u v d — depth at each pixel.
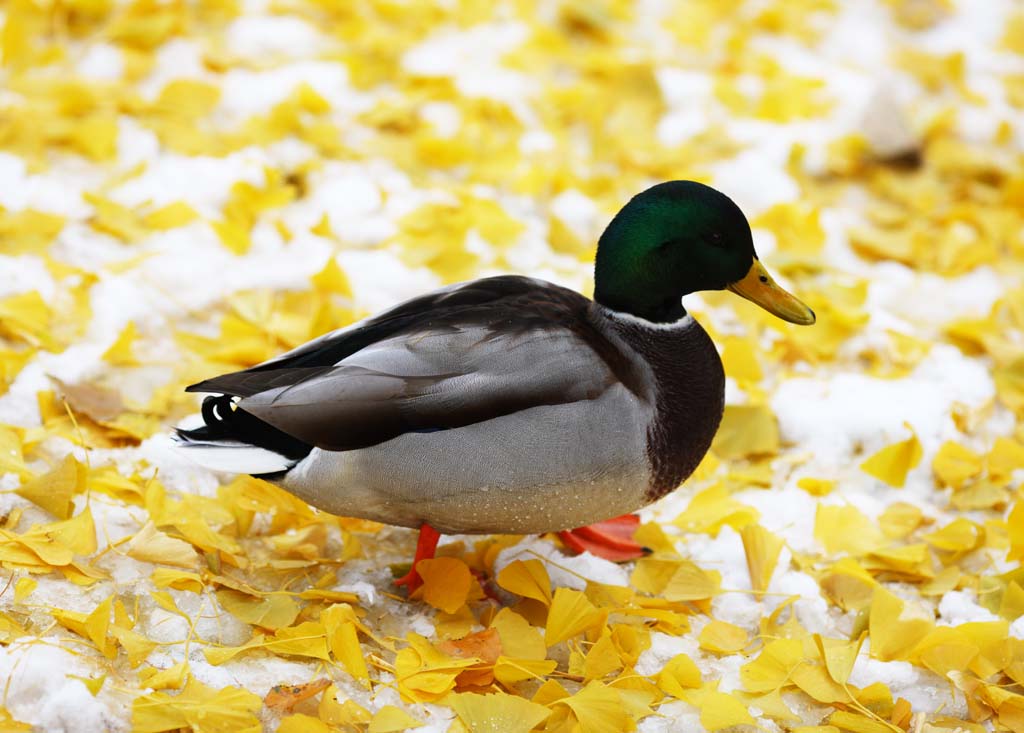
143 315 8.02
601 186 10.25
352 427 5.52
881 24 13.48
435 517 5.91
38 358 7.44
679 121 11.18
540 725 5.39
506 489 5.70
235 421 5.81
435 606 6.05
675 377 6.11
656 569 6.52
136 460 6.89
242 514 6.53
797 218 9.91
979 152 11.23
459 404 5.56
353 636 5.55
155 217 8.86
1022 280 9.60
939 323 9.10
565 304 6.24
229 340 7.93
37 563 5.80
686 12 13.15
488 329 5.76
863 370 8.63
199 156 9.66
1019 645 5.98
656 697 5.62
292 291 8.56
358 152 10.12
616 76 11.51
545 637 5.92
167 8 11.43
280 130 10.24
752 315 8.95
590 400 5.71
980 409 8.13
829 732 5.44
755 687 5.71
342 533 6.61
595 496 5.85
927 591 6.57
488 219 9.36
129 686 5.29
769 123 11.36
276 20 11.77
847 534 6.86
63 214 8.78
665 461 6.00
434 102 11.01
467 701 5.34
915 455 7.41
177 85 10.34
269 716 5.26
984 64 12.85
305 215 9.41
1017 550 6.62
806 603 6.37
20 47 10.49
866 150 11.05
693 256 6.14
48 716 5.01
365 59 11.39
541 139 10.75
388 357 5.58
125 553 6.10
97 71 10.62
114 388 7.43
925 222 10.24
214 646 5.59
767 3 13.55
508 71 11.58
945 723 5.66
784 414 7.96
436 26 12.22
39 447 6.82
